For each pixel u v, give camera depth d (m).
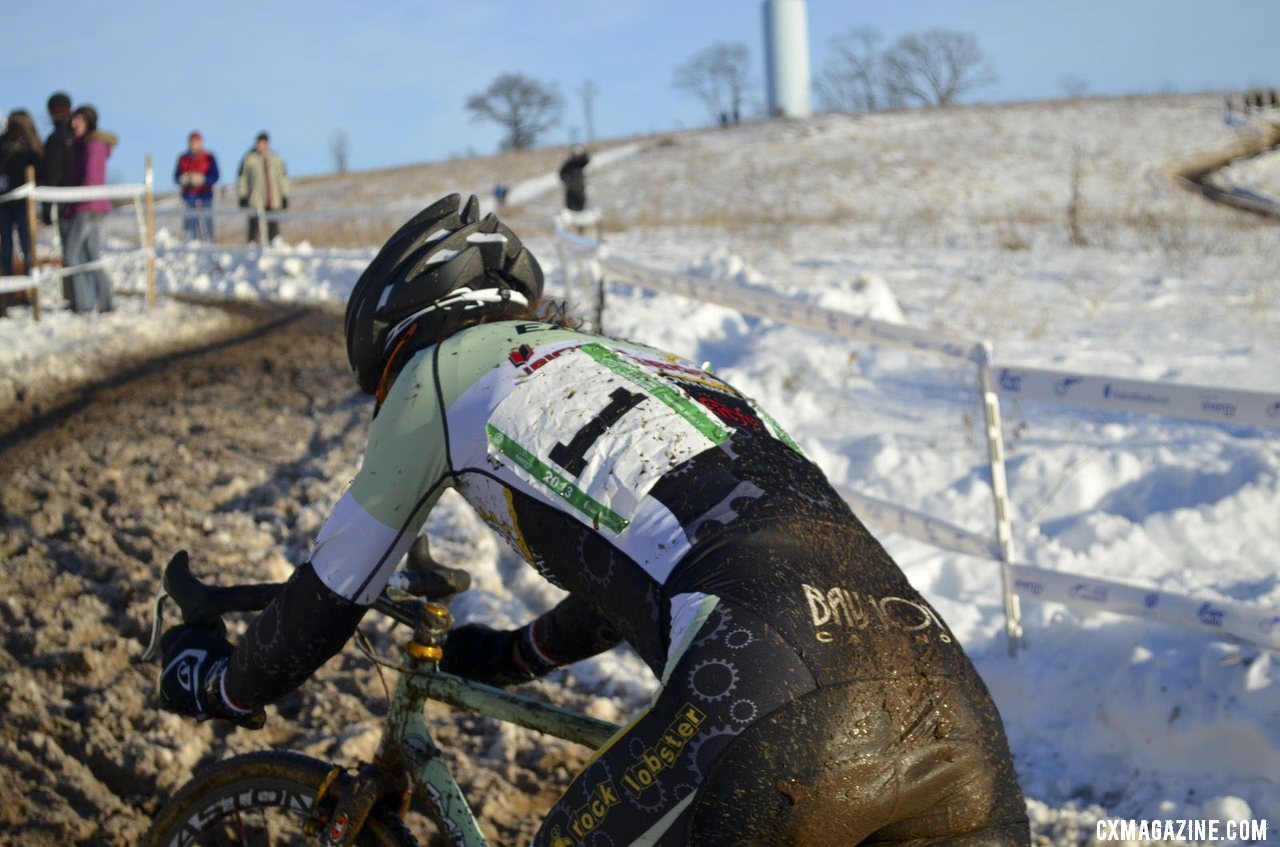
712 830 1.64
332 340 10.67
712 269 11.52
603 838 1.72
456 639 2.56
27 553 5.41
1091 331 9.70
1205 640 3.88
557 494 1.90
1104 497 5.66
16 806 3.41
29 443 7.34
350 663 4.41
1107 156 42.12
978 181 37.72
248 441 7.32
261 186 17.94
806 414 7.47
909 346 4.70
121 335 10.63
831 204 34.03
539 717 2.20
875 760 1.67
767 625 1.68
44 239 19.41
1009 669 4.13
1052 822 3.42
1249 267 13.55
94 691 4.13
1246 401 3.76
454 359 2.08
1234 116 50.47
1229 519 5.07
